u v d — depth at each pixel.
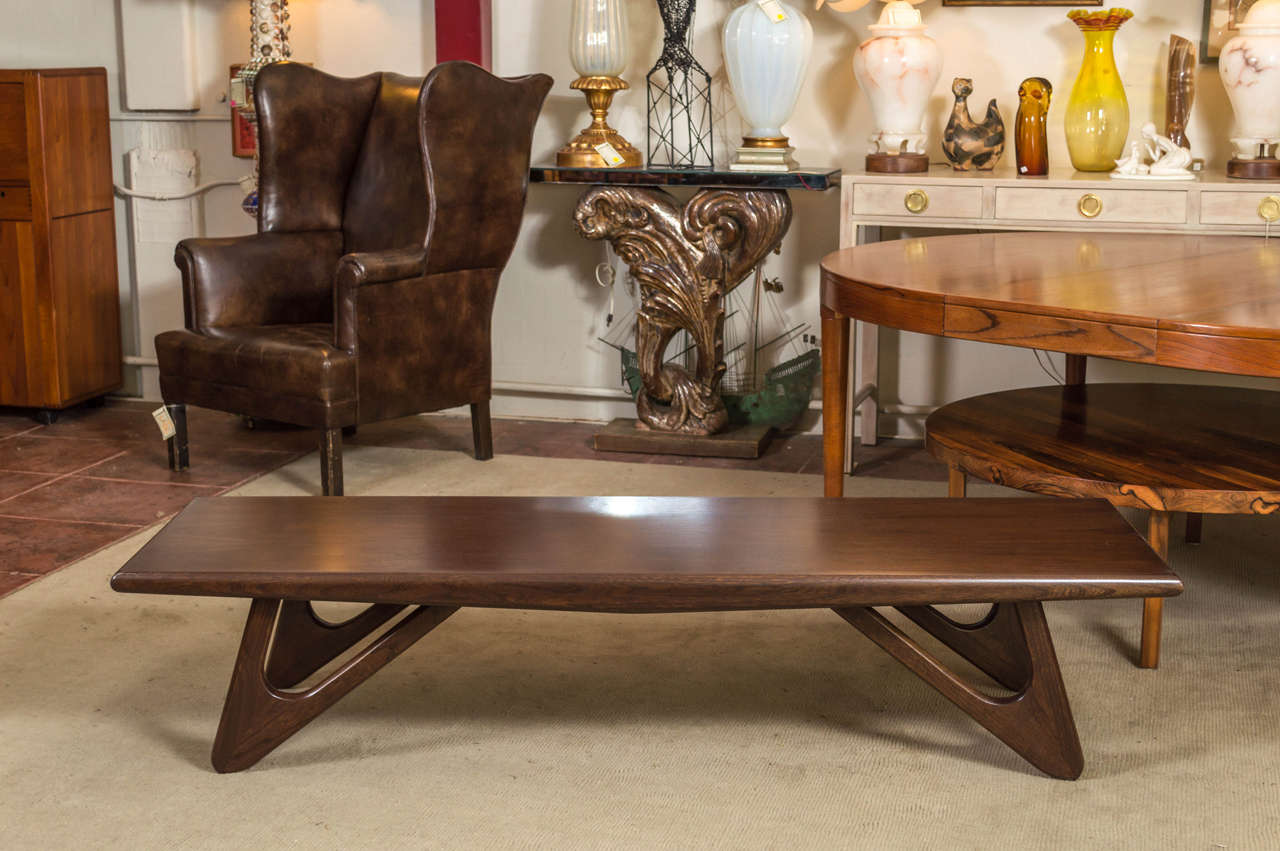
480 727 2.17
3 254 4.21
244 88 4.16
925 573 1.82
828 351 2.79
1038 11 3.81
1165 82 3.75
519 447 4.07
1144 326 2.09
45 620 2.64
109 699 2.29
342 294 3.38
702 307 3.87
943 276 2.55
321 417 3.36
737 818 1.89
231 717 2.00
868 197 3.55
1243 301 2.23
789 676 2.36
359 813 1.91
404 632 2.01
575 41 3.89
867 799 1.94
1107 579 1.80
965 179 3.46
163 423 3.69
